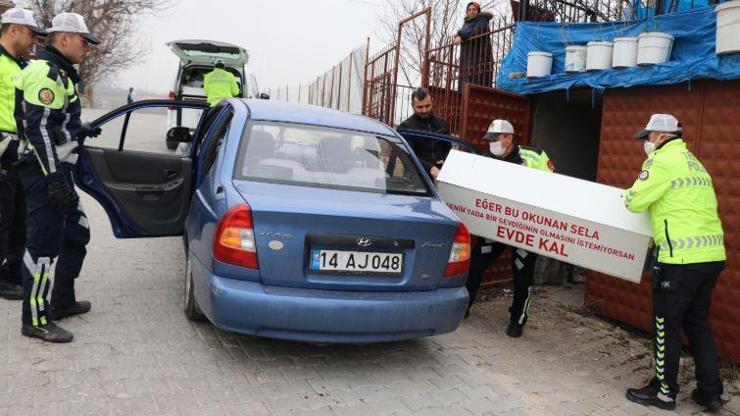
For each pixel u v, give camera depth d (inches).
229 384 135.1
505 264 248.7
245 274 131.0
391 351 166.4
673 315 144.3
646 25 200.7
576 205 161.8
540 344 188.9
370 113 403.9
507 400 143.7
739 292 174.2
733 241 176.4
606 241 156.5
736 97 176.1
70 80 150.8
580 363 175.5
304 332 132.0
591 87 222.4
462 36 290.5
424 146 224.7
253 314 129.0
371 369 152.3
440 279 144.9
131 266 218.7
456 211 185.6
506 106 251.9
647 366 176.6
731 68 169.6
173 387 131.3
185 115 484.7
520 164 195.6
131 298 185.5
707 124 183.8
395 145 173.0
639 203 144.6
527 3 258.2
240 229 130.6
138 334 158.2
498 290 245.0
